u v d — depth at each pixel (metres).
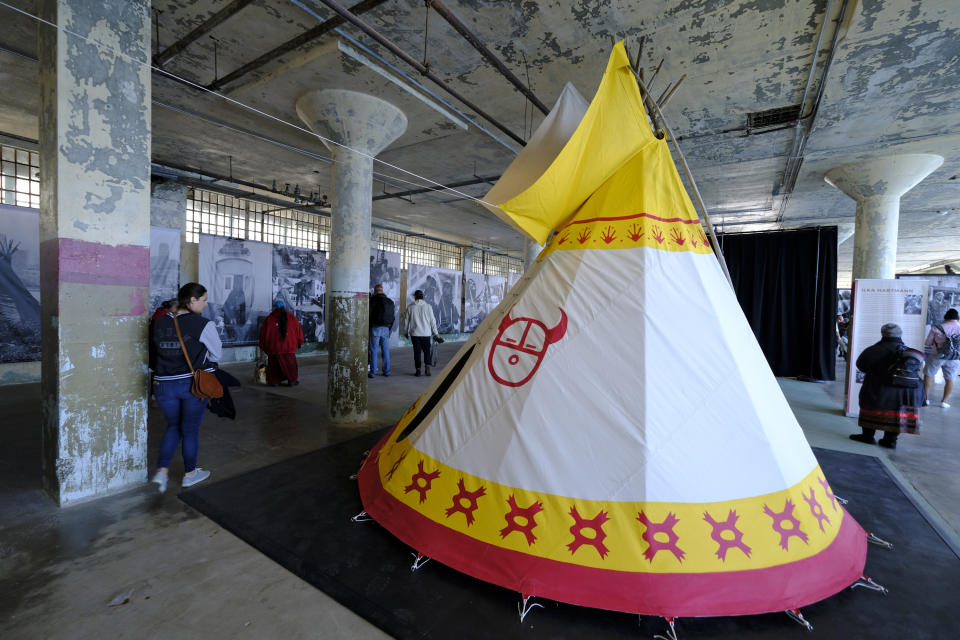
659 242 2.41
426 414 2.93
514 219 2.74
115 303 2.74
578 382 2.19
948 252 16.03
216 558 2.17
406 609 1.83
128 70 2.71
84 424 2.65
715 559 1.85
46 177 2.56
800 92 4.54
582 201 2.75
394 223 12.43
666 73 4.19
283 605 1.86
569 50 3.84
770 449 2.10
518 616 1.80
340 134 4.52
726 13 3.34
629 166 2.63
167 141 6.28
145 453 2.94
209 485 2.98
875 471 3.57
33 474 3.01
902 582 2.08
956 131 5.39
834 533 2.13
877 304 5.41
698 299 2.33
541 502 2.03
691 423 2.07
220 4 3.36
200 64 4.19
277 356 6.29
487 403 2.35
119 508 2.62
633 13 3.35
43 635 1.64
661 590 1.77
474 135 5.64
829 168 6.99
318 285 10.03
